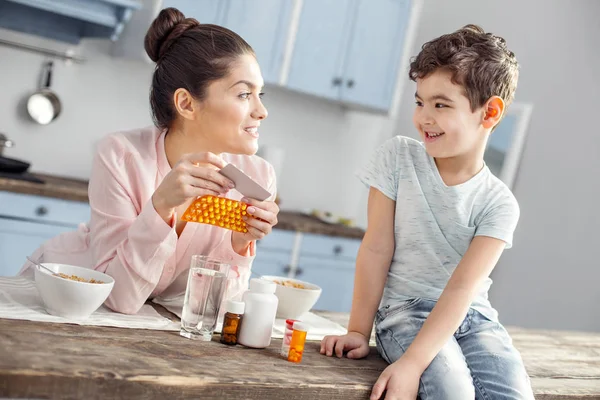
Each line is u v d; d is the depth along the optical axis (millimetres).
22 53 3379
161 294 1690
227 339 1374
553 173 3803
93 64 3572
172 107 1571
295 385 1215
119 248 1467
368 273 1596
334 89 3957
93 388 1045
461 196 1547
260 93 1602
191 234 1604
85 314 1339
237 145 1574
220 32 1544
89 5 3062
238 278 1627
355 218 4574
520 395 1383
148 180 1582
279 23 3686
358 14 3951
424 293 1553
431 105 1490
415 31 4500
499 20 4152
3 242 2945
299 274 3801
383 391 1314
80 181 3529
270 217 1483
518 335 2066
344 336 1516
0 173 3000
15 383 993
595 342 2178
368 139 4555
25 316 1280
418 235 1570
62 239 1742
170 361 1185
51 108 3477
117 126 3684
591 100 3662
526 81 3990
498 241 1504
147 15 3359
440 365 1360
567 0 3828
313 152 4371
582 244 3625
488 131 1548
